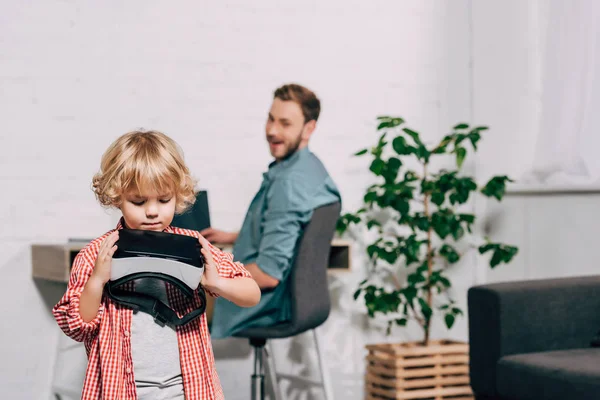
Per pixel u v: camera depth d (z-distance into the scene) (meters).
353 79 3.38
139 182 1.53
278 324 2.55
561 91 3.22
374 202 3.41
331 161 3.34
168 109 3.11
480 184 3.55
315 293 2.54
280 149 2.76
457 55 3.55
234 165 3.18
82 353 3.02
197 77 3.14
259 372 2.65
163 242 1.55
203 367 1.59
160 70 3.10
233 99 3.19
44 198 2.96
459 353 3.17
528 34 3.38
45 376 2.96
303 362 3.29
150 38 3.09
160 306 1.55
